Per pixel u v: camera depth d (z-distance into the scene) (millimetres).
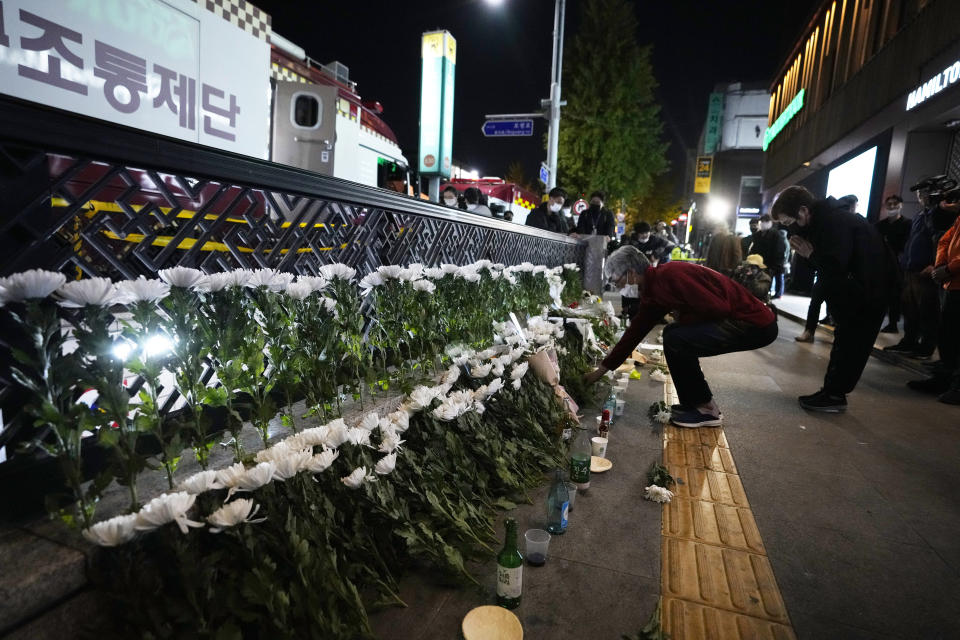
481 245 4930
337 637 1602
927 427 4230
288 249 2568
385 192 3164
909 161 10789
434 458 2494
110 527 1326
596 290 10695
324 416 2428
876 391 5312
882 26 13148
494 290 4168
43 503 1613
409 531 2014
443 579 2127
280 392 2553
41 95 2766
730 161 50438
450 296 3457
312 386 2418
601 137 31156
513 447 2959
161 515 1379
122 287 1591
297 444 1901
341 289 2551
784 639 1869
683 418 4086
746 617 1980
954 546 2510
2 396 1585
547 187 17406
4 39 2584
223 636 1408
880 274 4125
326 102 5488
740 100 49812
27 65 2691
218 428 2252
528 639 1833
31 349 1610
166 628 1430
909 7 11578
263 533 1714
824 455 3611
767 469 3352
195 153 1954
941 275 5113
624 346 3969
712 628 1916
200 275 1846
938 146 10484
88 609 1450
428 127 9148
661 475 3049
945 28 9445
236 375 1984
